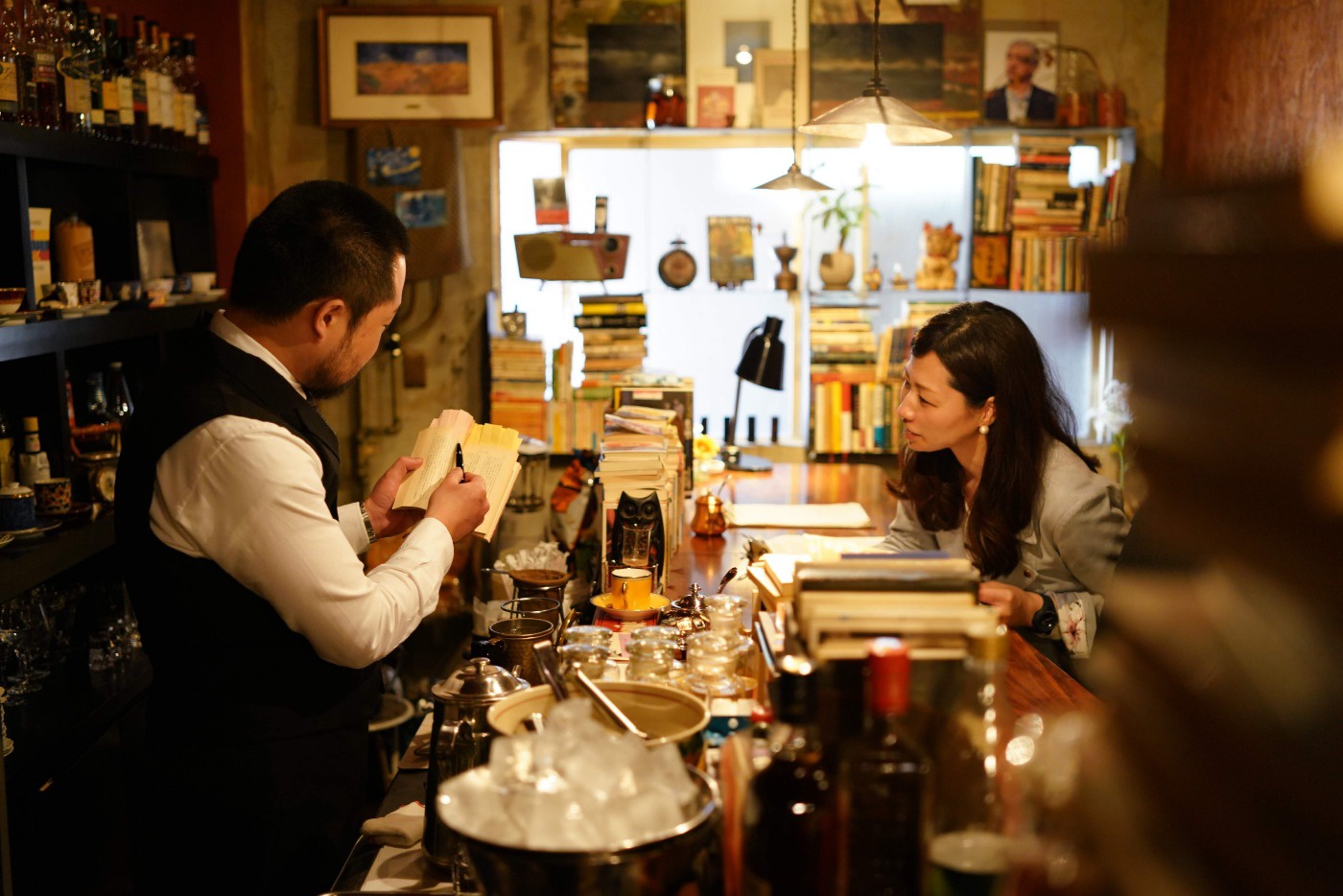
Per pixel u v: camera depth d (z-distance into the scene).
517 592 2.47
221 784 1.86
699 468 4.52
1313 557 0.38
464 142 5.35
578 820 1.00
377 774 3.97
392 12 5.19
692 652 1.72
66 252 3.29
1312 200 0.35
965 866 0.99
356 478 5.49
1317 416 0.36
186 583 1.81
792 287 5.44
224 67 4.89
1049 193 5.24
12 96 2.90
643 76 5.32
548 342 5.62
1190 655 0.47
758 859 1.05
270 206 1.91
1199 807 0.46
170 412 1.83
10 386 3.17
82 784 2.92
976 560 2.57
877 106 2.88
